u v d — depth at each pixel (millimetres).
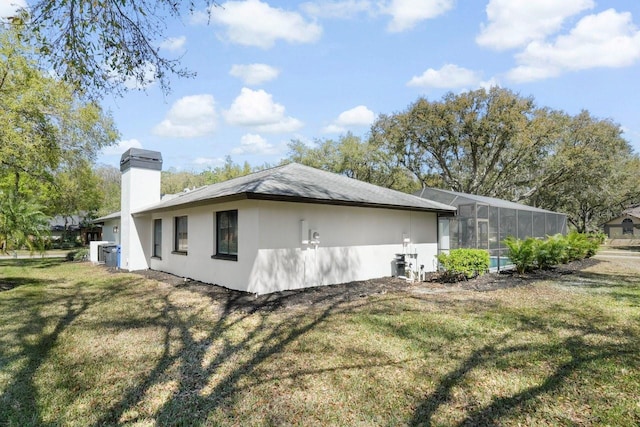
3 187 13477
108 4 4246
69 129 14547
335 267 9273
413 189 35000
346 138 34312
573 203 35719
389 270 10719
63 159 15805
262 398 3281
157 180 13586
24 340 4953
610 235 38188
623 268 13469
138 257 13172
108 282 10258
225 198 7453
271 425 2852
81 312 6594
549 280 10344
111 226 20922
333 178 11406
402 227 11250
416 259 11156
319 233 8930
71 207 23047
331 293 8062
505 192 32281
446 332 5219
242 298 7477
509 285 9469
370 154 32438
